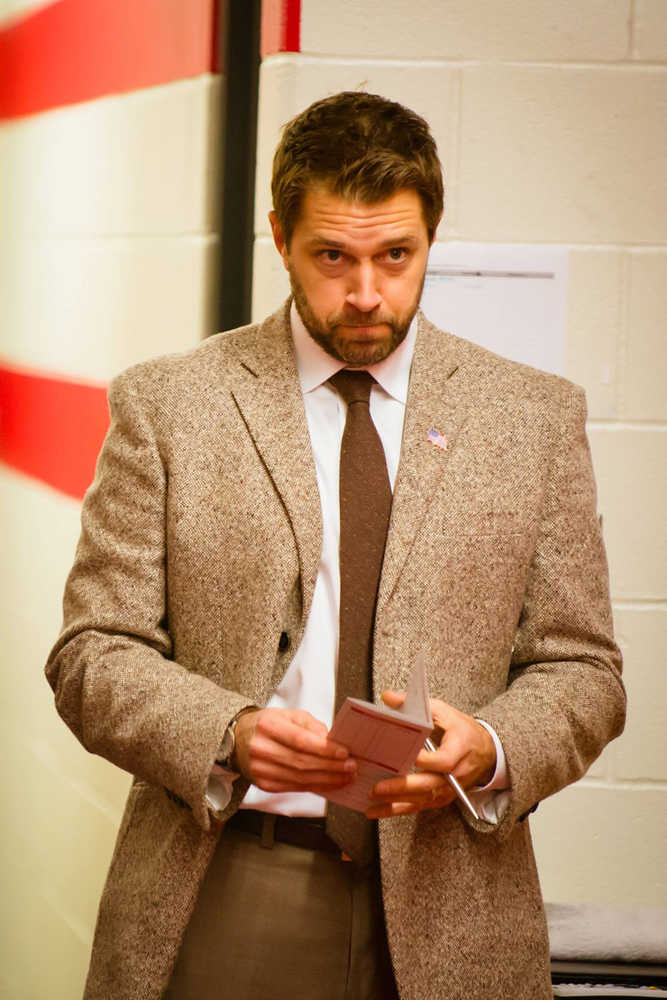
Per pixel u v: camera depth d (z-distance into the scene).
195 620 4.11
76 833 7.11
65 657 4.19
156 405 4.21
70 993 7.15
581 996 4.96
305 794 4.09
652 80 5.89
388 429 4.32
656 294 5.99
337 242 3.85
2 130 7.97
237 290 6.07
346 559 4.07
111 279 6.80
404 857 3.96
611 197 5.94
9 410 7.98
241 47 5.96
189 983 4.12
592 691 4.13
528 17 5.86
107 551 4.18
